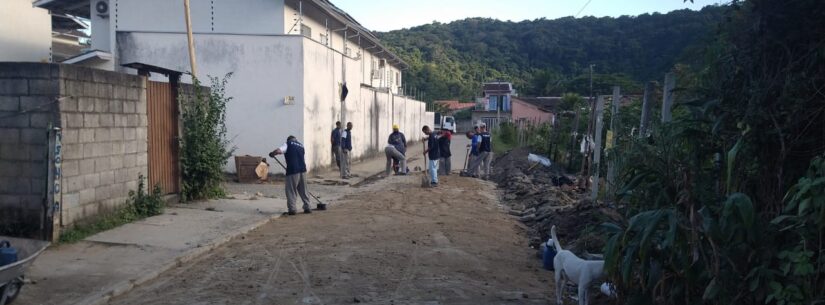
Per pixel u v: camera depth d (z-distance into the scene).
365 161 27.94
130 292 6.88
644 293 5.37
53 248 8.48
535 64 59.09
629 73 25.53
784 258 4.38
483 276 7.79
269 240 9.80
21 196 8.70
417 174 21.58
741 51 5.27
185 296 6.72
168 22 23.19
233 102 18.52
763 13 5.02
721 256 4.68
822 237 4.23
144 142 11.27
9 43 24.73
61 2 24.70
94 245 8.77
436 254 8.85
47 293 6.51
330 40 28.86
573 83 37.72
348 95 24.58
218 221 11.00
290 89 18.48
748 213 4.34
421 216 12.32
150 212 11.26
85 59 19.77
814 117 4.79
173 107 12.52
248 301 6.54
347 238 9.96
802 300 4.18
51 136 8.60
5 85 8.69
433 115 60.25
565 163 21.59
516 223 12.05
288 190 12.30
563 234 9.87
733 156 4.59
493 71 75.25
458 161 29.83
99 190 9.84
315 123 19.88
